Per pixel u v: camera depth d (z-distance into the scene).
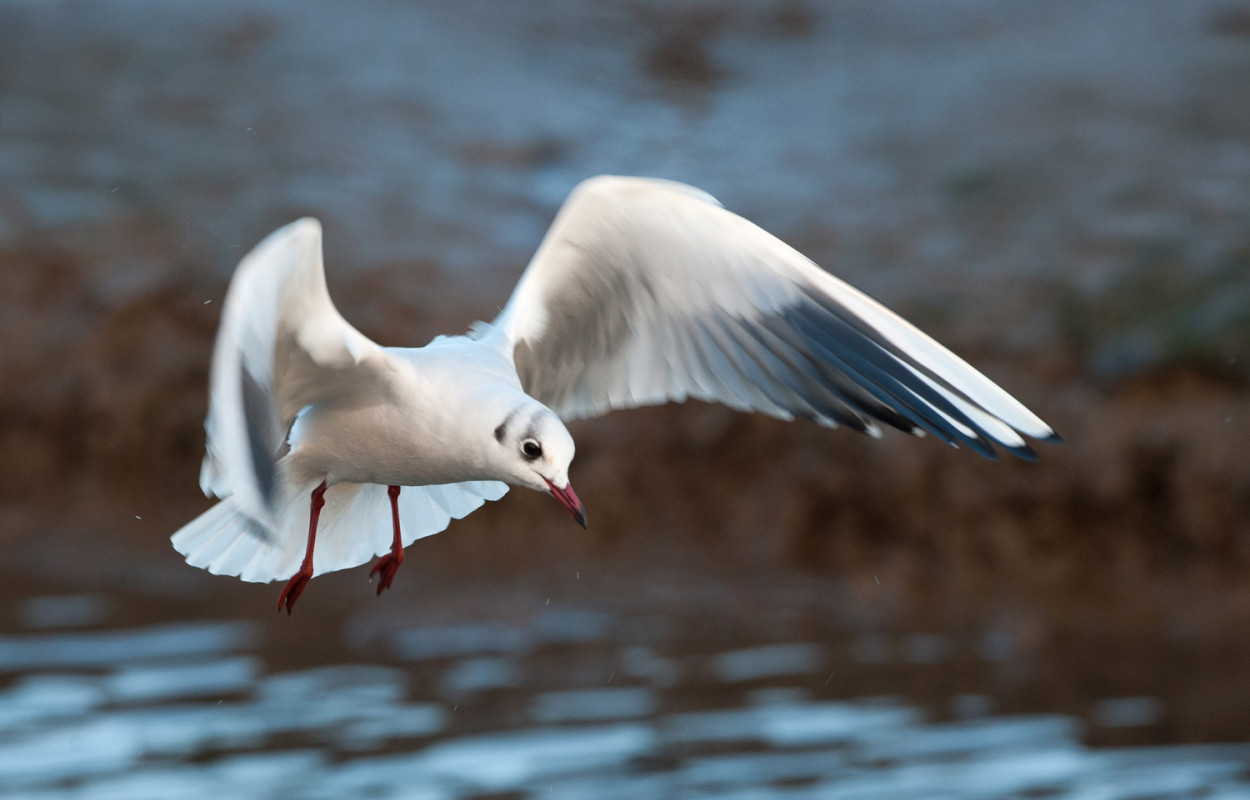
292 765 10.64
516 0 28.61
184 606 14.09
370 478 6.29
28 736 11.02
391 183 21.58
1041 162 20.89
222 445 4.50
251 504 4.45
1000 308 17.73
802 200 21.05
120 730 11.19
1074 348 16.86
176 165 21.64
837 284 6.29
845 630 13.67
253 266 4.83
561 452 5.88
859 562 14.91
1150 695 12.00
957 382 6.07
